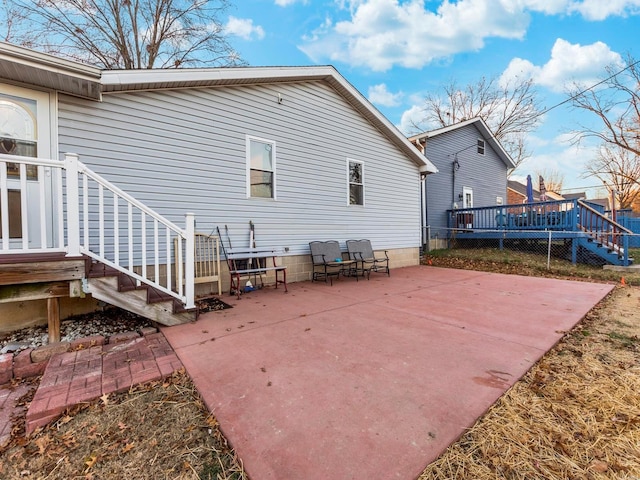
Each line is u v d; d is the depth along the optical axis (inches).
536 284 241.9
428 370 95.5
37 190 152.6
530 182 473.1
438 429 67.7
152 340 122.7
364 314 158.7
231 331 132.6
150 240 184.5
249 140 226.1
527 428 69.1
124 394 85.7
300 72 242.1
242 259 220.8
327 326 139.3
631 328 136.9
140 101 181.0
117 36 446.6
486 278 273.4
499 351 109.7
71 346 113.9
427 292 213.5
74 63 141.3
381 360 103.0
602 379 91.0
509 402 78.7
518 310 164.4
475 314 157.4
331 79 268.4
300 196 257.9
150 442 67.5
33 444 68.2
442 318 150.8
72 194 116.5
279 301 187.8
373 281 260.4
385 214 334.0
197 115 201.6
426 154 454.0
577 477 56.2
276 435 66.5
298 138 255.4
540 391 84.2
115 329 140.6
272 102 238.2
